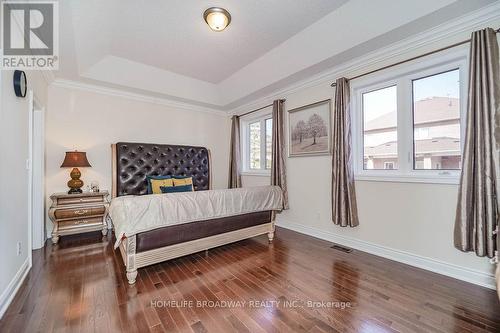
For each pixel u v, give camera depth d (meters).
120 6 2.27
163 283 2.04
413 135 2.50
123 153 3.79
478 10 1.95
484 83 1.86
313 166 3.44
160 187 3.71
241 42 3.01
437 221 2.25
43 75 2.96
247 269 2.33
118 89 3.88
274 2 2.28
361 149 2.96
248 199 2.90
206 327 1.49
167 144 4.43
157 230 2.17
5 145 1.73
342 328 1.48
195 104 4.79
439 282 2.05
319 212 3.37
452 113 2.24
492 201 1.81
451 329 1.46
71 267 2.34
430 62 2.29
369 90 2.88
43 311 1.63
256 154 4.82
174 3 2.27
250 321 1.54
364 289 1.94
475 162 1.91
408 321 1.54
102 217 3.39
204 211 2.47
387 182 2.62
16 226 1.95
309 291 1.92
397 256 2.53
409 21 2.09
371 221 2.77
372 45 2.51
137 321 1.54
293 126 3.74
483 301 1.76
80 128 3.60
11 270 1.83
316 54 2.88
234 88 4.32
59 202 3.10
